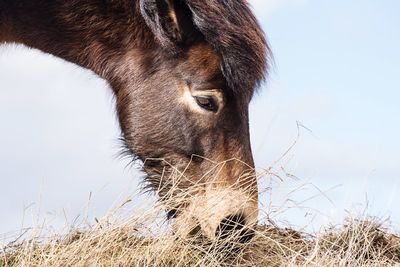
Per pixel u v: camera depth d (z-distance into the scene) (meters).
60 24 5.93
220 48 5.37
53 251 4.62
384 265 5.23
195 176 5.50
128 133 5.88
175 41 5.51
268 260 5.16
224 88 5.43
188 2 5.38
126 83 5.89
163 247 4.83
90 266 4.53
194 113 5.50
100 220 4.87
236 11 5.50
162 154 5.69
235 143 5.42
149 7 5.48
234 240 5.04
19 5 5.81
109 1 5.82
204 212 5.25
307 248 5.36
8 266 4.61
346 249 5.46
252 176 5.34
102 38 5.93
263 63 5.59
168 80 5.63
